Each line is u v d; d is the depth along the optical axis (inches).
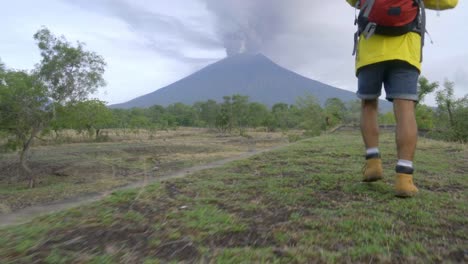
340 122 1184.2
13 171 974.4
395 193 107.0
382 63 107.5
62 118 995.9
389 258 65.4
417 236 76.1
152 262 64.6
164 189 120.6
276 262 63.9
